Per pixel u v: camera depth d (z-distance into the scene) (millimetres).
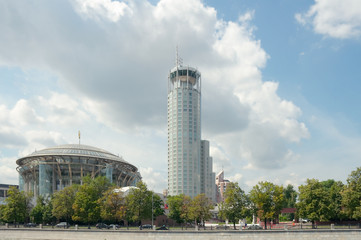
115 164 164750
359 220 92500
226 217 86625
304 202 85938
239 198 86812
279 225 102562
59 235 79250
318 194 84125
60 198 102812
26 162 158750
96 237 76062
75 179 155125
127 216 91875
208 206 102188
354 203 79500
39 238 80812
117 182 169250
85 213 94875
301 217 87562
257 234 69500
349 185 82500
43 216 110000
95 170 159000
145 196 92938
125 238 73812
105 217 92500
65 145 166875
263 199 83562
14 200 101000
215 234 70625
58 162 150375
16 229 83688
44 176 148875
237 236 69875
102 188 115812
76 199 97812
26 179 167000
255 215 86938
